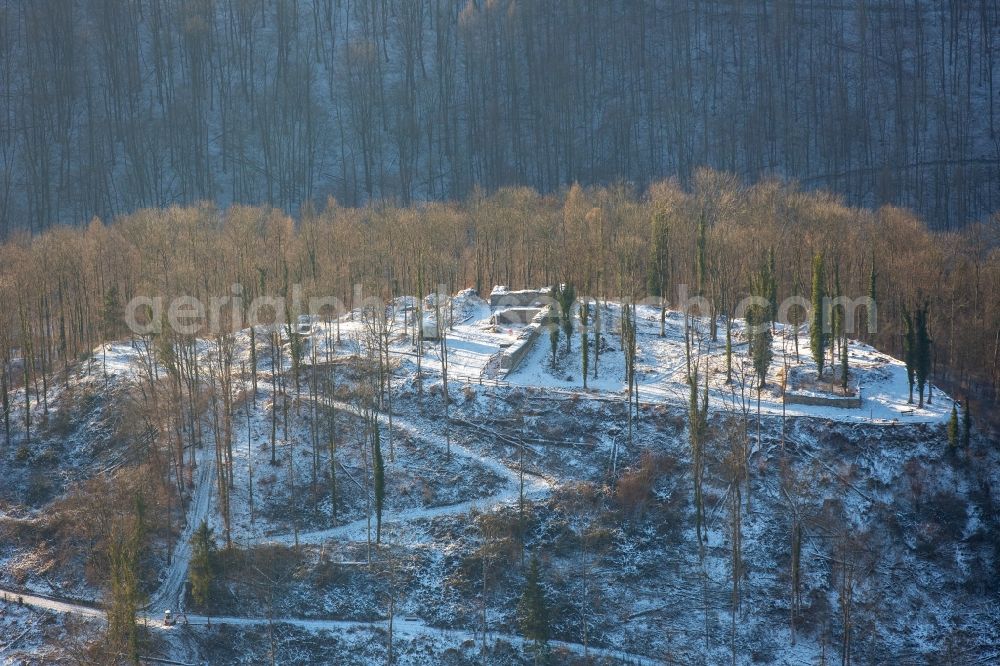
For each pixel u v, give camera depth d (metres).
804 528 108.50
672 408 121.31
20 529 112.88
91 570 106.06
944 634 101.12
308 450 121.31
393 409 126.06
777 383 126.75
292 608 102.31
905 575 105.25
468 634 99.88
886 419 118.62
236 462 119.44
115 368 136.88
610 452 117.44
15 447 125.31
